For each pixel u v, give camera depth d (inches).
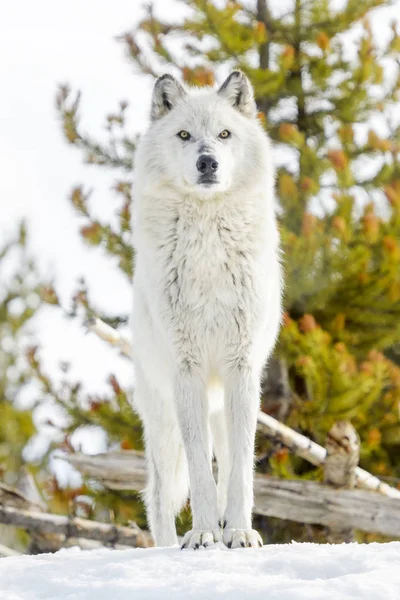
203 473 374.9
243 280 398.3
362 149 855.7
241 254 399.2
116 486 652.1
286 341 716.7
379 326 789.9
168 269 401.4
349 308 785.6
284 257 749.3
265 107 920.3
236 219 399.9
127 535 633.6
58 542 630.5
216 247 396.8
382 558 285.1
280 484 606.9
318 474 730.2
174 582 266.7
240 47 874.1
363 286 767.1
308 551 305.3
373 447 750.5
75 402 806.5
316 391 676.1
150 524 469.7
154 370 443.5
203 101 420.8
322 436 705.6
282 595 244.8
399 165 845.8
